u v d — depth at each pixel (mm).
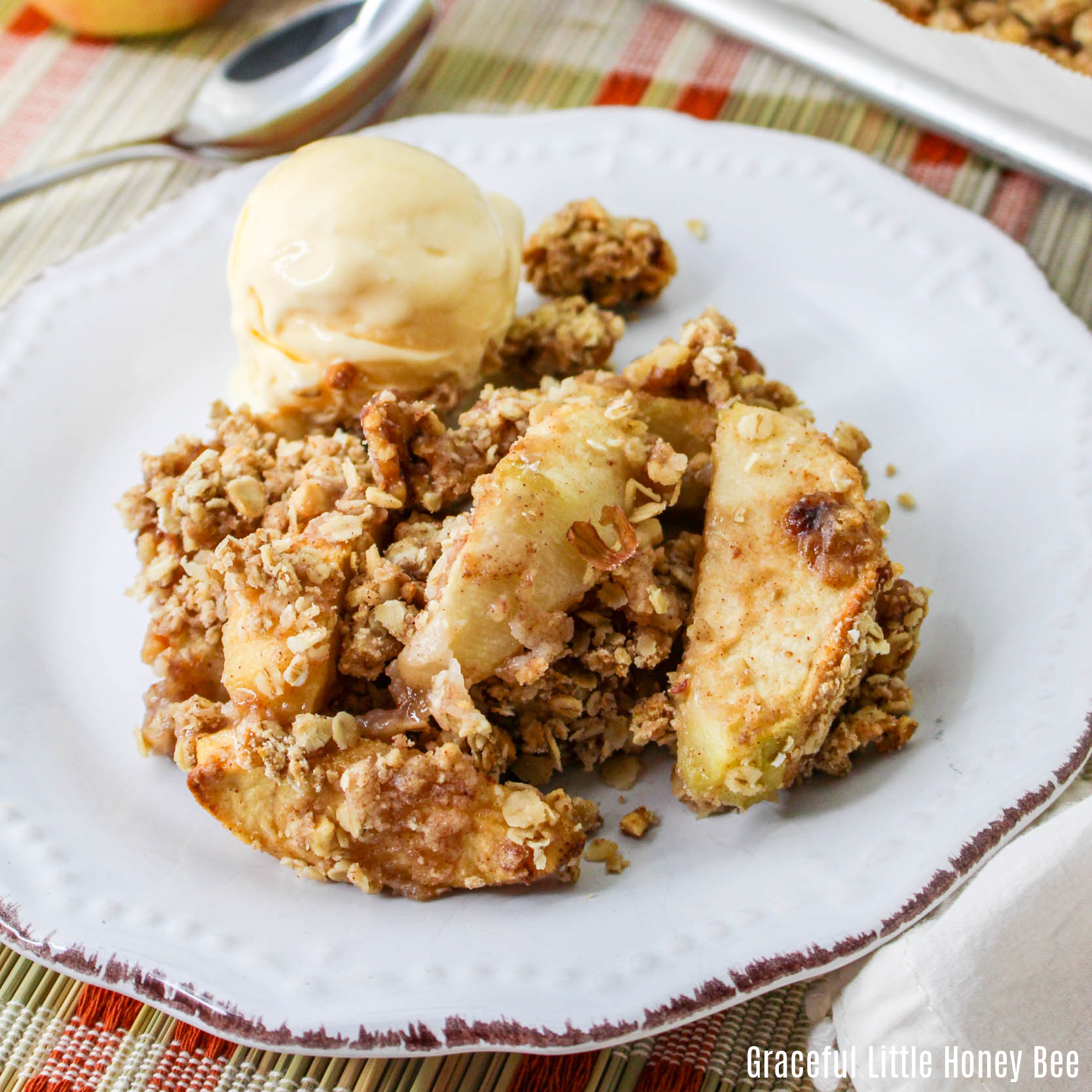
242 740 421
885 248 509
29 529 481
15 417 493
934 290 501
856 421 490
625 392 453
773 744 422
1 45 590
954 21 542
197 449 462
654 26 582
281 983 414
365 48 556
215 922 423
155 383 502
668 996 409
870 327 501
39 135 572
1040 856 417
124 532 480
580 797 440
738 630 428
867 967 423
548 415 448
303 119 552
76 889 427
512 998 410
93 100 579
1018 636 452
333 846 421
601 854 431
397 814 420
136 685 459
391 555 442
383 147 475
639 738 434
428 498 448
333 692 434
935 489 478
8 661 461
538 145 529
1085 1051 413
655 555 439
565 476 434
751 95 565
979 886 419
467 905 424
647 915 422
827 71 554
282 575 430
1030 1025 414
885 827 427
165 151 549
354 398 471
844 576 428
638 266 498
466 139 530
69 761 448
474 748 426
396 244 466
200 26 593
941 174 544
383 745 425
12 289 538
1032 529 468
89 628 468
